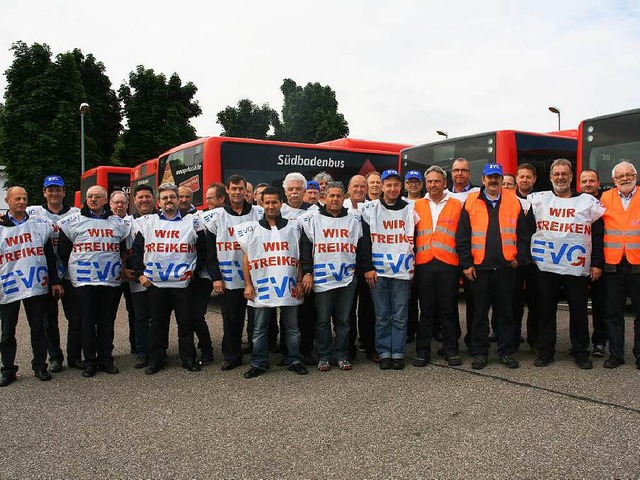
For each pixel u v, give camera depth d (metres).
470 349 5.77
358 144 12.46
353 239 5.66
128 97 32.62
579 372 5.35
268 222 5.56
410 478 3.26
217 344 7.14
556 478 3.21
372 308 6.04
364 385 5.09
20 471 3.48
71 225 5.75
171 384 5.31
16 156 29.50
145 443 3.87
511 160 9.76
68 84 30.67
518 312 6.38
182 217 5.93
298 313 5.97
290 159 11.43
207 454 3.66
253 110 32.97
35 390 5.23
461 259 5.65
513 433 3.86
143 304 6.15
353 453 3.61
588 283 5.94
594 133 8.73
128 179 18.64
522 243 5.61
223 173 10.62
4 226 5.47
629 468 3.31
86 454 3.72
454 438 3.80
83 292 5.70
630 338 6.79
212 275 5.74
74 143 30.33
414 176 6.09
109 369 5.79
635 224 5.40
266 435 3.95
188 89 34.03
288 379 5.37
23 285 5.46
